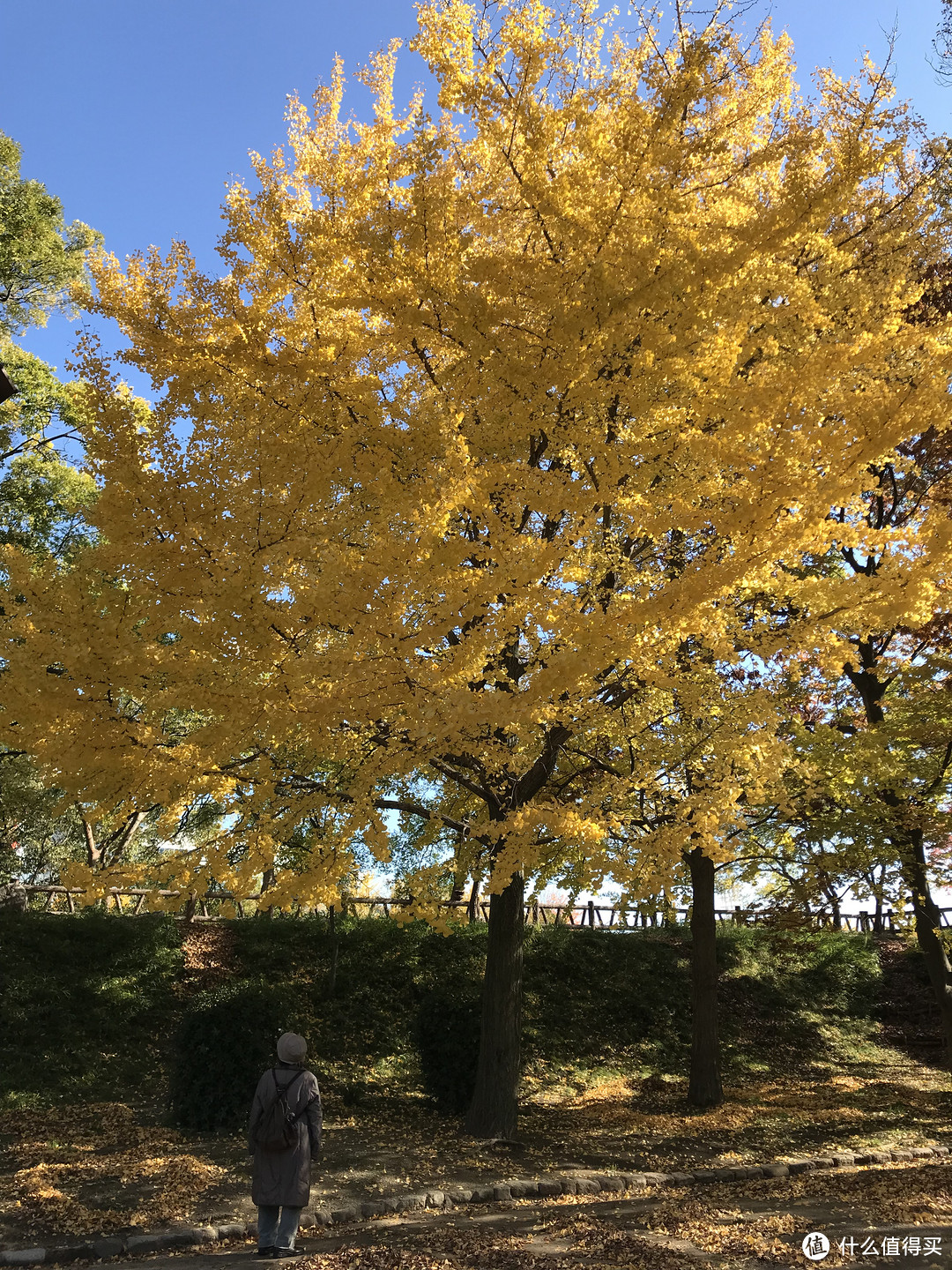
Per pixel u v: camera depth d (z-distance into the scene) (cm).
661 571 668
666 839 532
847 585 456
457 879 930
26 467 1548
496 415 555
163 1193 618
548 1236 533
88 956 1248
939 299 820
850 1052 1597
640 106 497
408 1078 1205
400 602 408
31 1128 847
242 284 590
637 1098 1200
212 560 431
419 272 498
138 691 463
